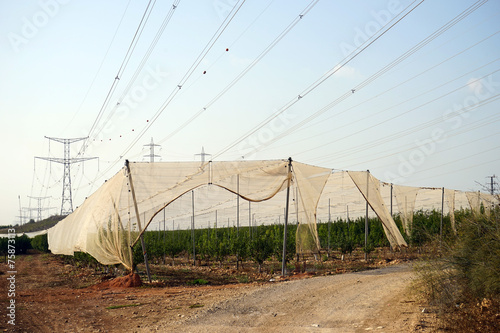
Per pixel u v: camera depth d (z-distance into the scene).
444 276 12.02
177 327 11.60
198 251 36.19
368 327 10.64
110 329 12.09
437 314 11.03
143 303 16.05
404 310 12.23
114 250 23.31
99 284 22.06
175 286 21.39
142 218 23.20
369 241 36.03
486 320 9.44
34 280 26.02
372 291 15.88
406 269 23.34
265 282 21.66
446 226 36.19
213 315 12.85
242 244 29.34
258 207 51.91
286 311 13.05
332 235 39.81
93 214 25.84
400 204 35.84
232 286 20.30
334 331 10.46
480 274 11.18
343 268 26.22
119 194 23.02
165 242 36.88
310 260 33.34
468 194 34.69
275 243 29.00
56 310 15.19
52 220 92.38
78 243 27.89
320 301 14.39
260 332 10.66
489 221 12.20
